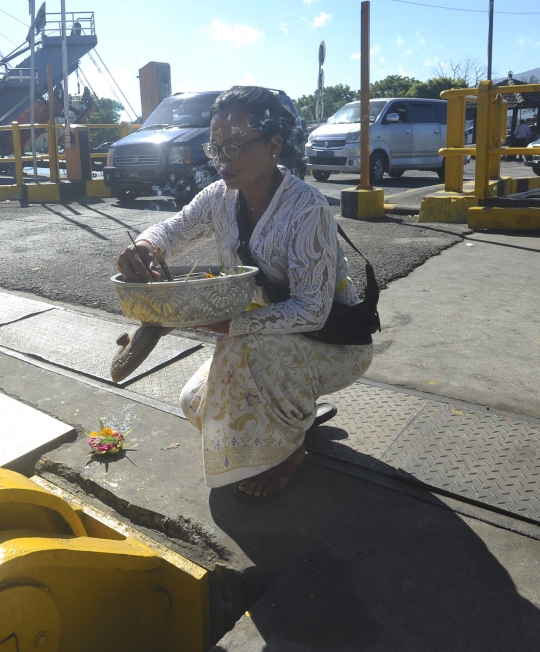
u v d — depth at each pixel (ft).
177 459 8.21
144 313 5.93
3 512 5.33
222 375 6.67
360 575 6.13
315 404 7.26
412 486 7.48
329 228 6.57
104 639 5.89
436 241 21.09
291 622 5.62
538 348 11.64
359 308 7.17
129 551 5.95
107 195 40.86
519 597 5.82
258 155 6.39
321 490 7.45
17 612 4.78
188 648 6.62
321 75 52.11
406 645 5.36
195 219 7.47
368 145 26.84
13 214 32.17
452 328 12.79
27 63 70.64
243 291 6.14
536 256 18.90
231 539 6.66
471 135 80.48
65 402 9.86
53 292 16.03
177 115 36.37
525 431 8.57
